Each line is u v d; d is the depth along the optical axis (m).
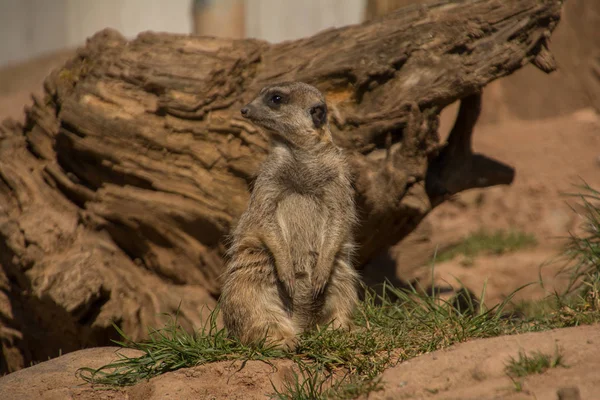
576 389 4.50
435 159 11.27
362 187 9.91
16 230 10.73
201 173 10.27
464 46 10.13
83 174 11.05
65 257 10.45
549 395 4.65
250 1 26.75
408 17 10.41
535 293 11.94
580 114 19.38
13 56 32.09
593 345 5.27
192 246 10.67
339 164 7.57
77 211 11.06
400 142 10.20
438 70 10.08
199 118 10.22
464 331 6.53
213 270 10.63
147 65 10.56
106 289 10.29
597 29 19.16
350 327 7.11
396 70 10.23
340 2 27.55
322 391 5.99
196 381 6.26
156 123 10.31
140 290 10.62
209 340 6.89
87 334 10.41
